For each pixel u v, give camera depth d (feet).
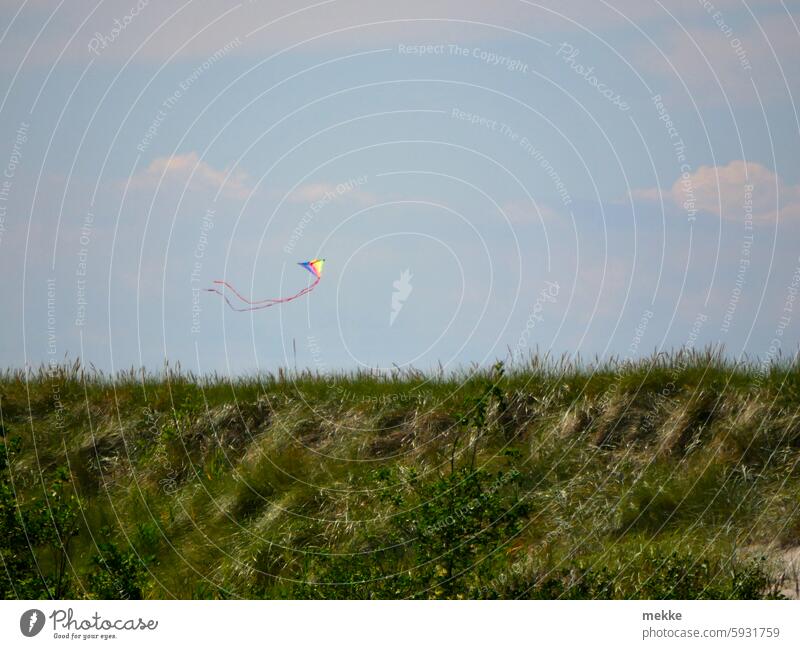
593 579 25.76
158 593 29.86
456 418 32.04
